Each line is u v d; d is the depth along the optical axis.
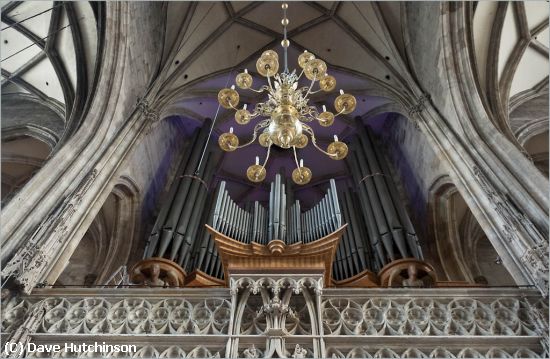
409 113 14.13
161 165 15.80
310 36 17.55
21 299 7.76
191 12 15.98
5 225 8.24
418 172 14.80
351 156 16.91
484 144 10.52
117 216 13.96
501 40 14.41
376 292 7.94
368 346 7.06
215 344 7.04
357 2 16.33
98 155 10.91
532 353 6.98
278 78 9.86
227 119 17.98
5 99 16.56
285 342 6.91
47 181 9.46
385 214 13.05
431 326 7.47
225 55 17.14
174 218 12.88
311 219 9.69
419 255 11.66
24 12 14.69
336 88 17.62
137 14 13.73
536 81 15.91
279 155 19.06
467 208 14.31
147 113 13.64
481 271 13.66
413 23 15.15
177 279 11.48
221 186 10.30
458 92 11.91
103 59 12.48
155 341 7.15
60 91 16.22
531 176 9.08
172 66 15.62
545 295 7.55
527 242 8.08
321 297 7.71
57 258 8.65
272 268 7.74
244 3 16.64
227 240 7.95
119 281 12.38
